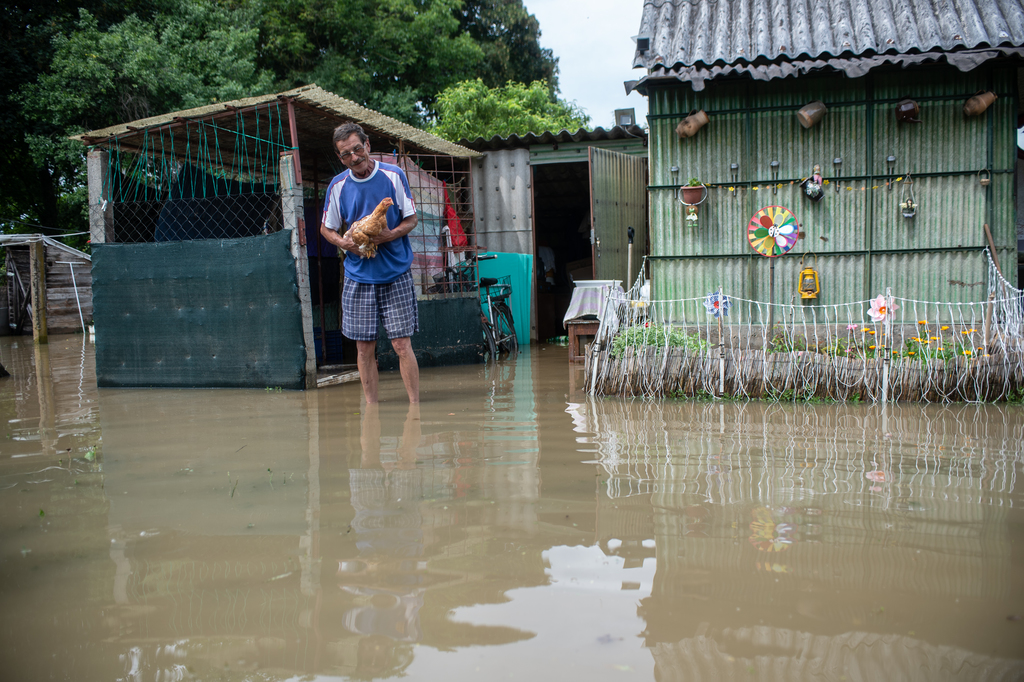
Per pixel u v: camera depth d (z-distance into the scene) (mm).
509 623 1706
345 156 4543
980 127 6449
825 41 6324
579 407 4777
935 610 1729
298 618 1758
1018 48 5965
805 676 1458
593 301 7758
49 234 19531
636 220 9641
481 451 3475
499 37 26312
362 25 20750
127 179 7688
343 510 2574
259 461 3367
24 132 15141
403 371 4973
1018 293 6230
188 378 6469
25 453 3652
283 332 6141
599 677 1473
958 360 4789
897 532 2244
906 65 6035
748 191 6852
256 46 19047
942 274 6621
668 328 5648
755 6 7094
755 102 6766
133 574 2043
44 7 15539
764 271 6895
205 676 1521
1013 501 2547
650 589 1866
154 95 13930
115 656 1609
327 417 4590
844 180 6680
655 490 2744
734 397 5039
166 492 2859
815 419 4227
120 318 6609
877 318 5207
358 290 4824
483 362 8141
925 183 6582
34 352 10961
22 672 1550
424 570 2018
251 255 6230
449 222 9133
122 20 16109
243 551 2191
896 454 3312
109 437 4055
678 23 7055
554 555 2107
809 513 2439
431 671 1511
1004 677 1443
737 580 1913
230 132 7305
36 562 2141
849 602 1776
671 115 6914
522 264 10555
